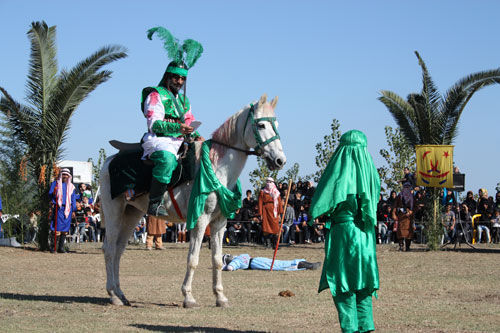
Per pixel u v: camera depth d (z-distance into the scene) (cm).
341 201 552
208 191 809
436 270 1356
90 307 842
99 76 2027
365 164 572
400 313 780
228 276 1256
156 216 855
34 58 2016
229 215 823
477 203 2433
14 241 2092
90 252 1986
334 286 560
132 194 867
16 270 1391
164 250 2050
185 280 840
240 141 833
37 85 2020
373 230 573
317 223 2439
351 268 556
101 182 916
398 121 2184
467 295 955
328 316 759
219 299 844
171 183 839
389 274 1270
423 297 934
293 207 2416
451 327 685
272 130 813
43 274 1308
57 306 845
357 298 573
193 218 804
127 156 887
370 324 570
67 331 657
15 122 1992
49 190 1981
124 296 879
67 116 2025
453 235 2120
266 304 862
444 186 1992
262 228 2197
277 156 805
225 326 693
